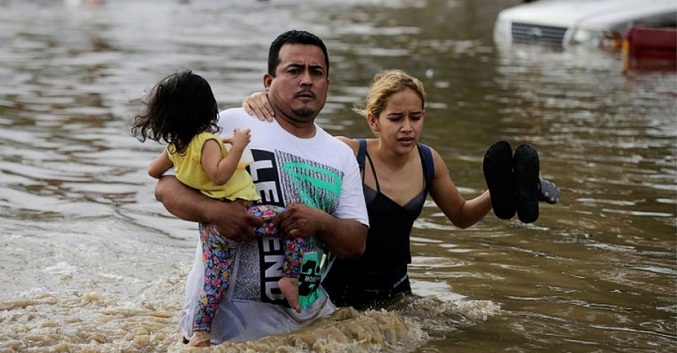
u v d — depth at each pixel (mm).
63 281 10734
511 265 11625
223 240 8758
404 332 9273
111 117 20672
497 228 13172
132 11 49250
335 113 21125
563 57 32406
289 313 9188
